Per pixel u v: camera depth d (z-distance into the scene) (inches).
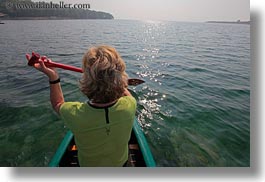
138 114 160.9
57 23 1642.5
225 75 279.3
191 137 136.7
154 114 161.6
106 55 41.8
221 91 214.5
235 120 157.4
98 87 41.3
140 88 210.1
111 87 41.6
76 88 207.0
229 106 179.3
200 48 552.4
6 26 1154.7
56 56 401.1
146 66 323.9
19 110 162.7
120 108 44.0
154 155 121.0
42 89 204.8
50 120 150.8
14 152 122.0
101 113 43.1
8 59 349.1
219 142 132.7
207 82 243.8
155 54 444.8
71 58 386.3
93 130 43.7
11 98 183.0
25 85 215.6
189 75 273.1
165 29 1453.0
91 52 42.8
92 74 41.1
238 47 588.4
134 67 314.3
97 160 47.8
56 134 136.9
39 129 141.3
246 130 145.4
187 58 403.9
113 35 888.9
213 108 173.8
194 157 120.2
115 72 41.6
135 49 514.6
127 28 1439.5
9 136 134.2
